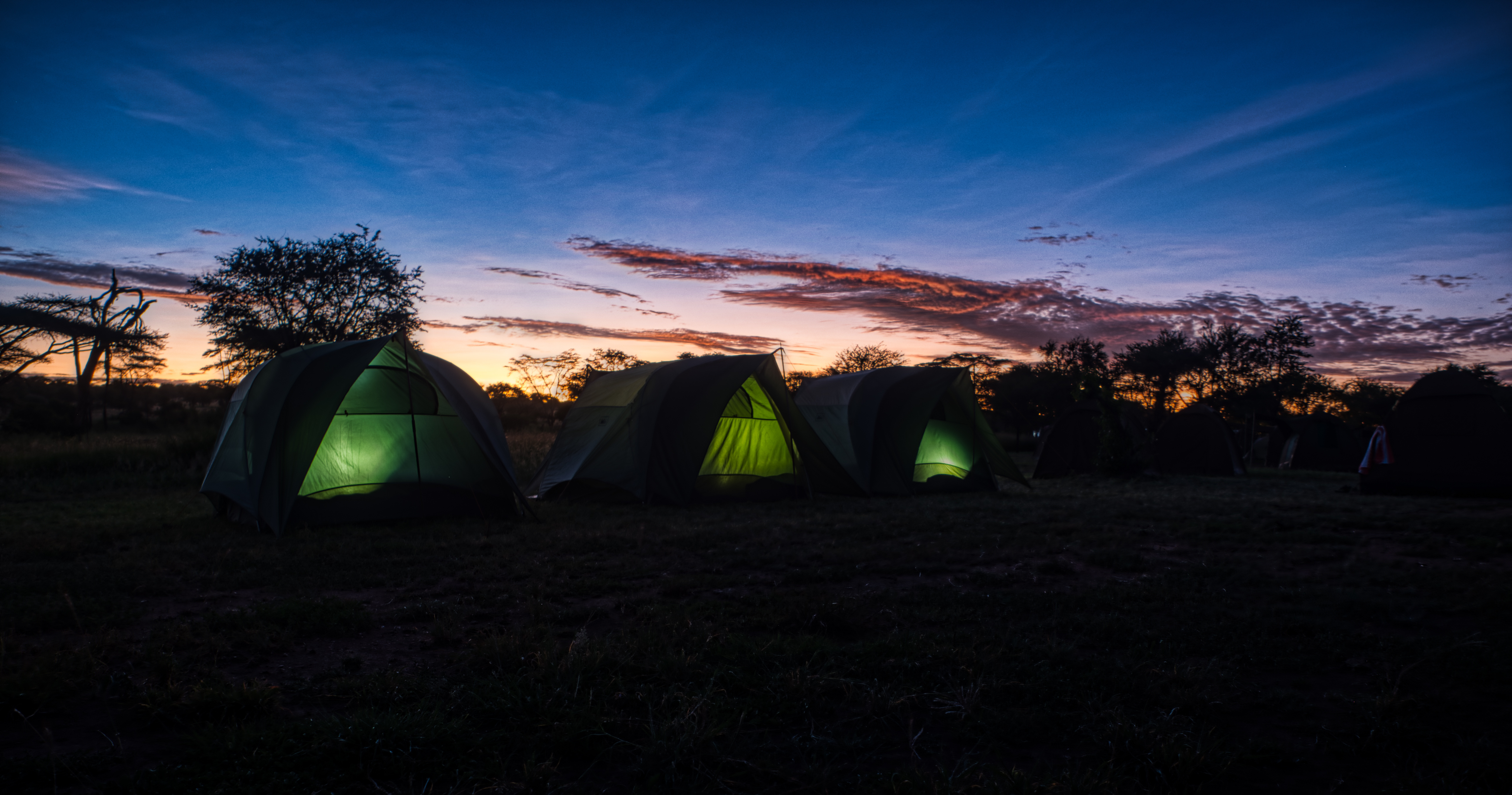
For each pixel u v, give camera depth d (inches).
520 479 642.2
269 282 1258.6
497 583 258.8
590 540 341.4
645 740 133.4
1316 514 464.8
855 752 132.4
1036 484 732.7
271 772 119.4
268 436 370.3
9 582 246.2
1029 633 199.0
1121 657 180.7
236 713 141.9
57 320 1240.2
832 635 199.6
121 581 252.2
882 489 566.6
